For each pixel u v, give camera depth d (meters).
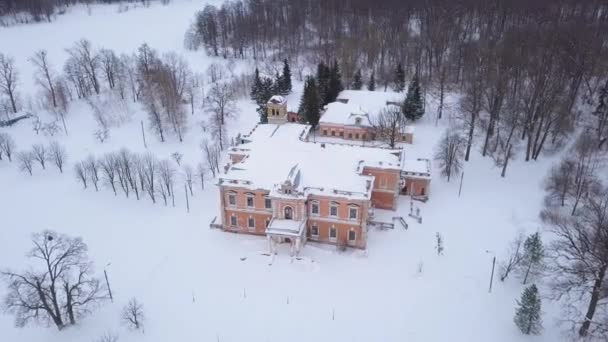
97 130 141.62
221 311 79.56
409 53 177.12
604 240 71.00
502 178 116.75
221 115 143.25
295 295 82.50
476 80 138.12
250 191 93.31
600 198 98.44
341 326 76.31
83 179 113.62
